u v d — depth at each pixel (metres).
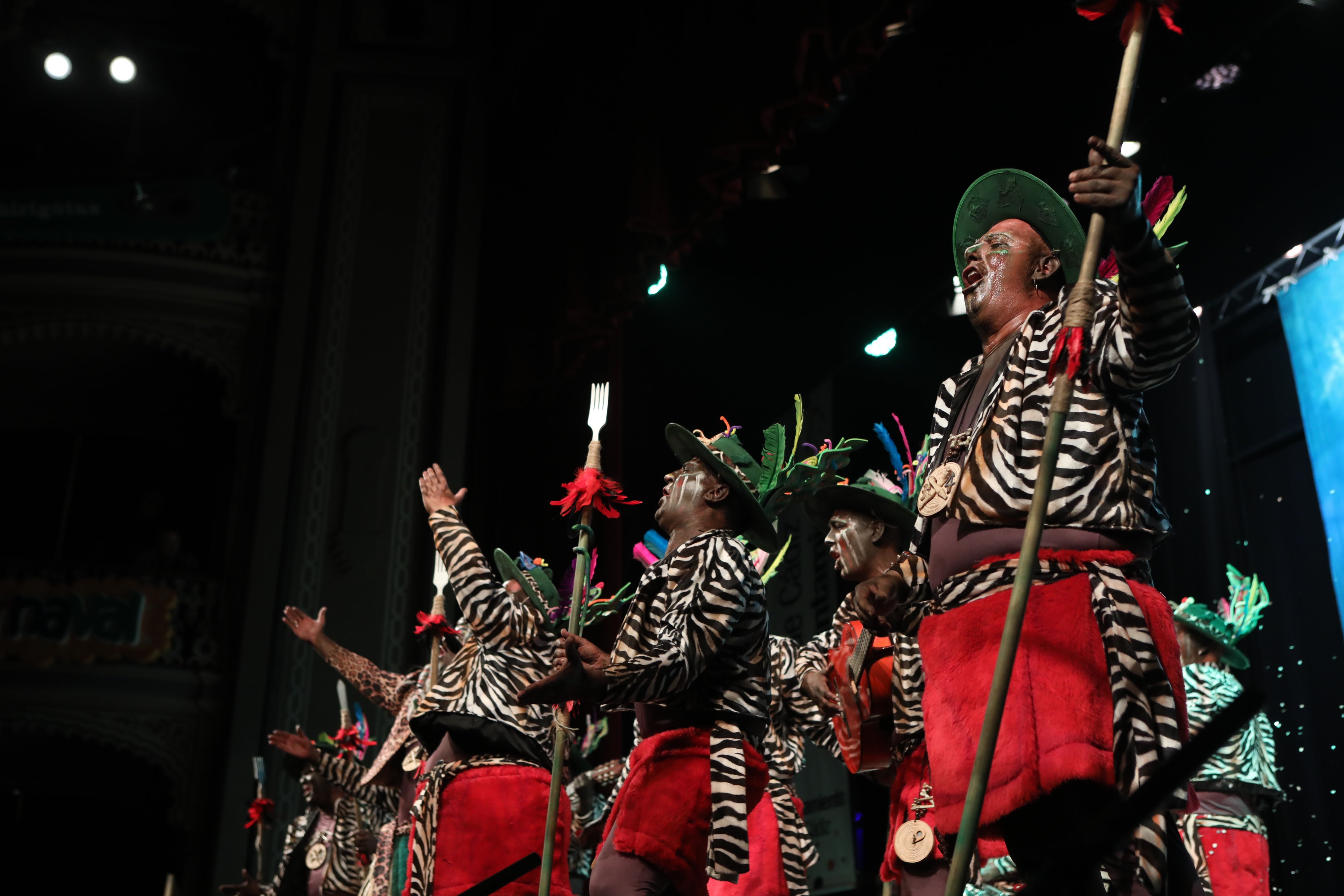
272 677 10.73
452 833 2.90
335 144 12.38
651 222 8.27
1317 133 6.23
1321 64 6.08
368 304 11.91
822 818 7.63
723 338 9.77
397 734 3.73
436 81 12.59
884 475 2.98
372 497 11.27
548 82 11.12
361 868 4.94
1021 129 6.84
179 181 12.44
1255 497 7.62
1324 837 6.74
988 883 2.25
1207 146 6.59
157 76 14.03
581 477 2.61
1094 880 1.56
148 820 14.14
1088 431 1.70
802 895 2.92
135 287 12.25
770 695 2.44
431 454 11.38
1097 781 1.52
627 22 9.29
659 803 2.24
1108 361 1.69
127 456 14.81
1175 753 1.15
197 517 14.55
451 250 12.01
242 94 14.16
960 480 1.80
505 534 10.45
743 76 7.38
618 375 9.34
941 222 7.52
